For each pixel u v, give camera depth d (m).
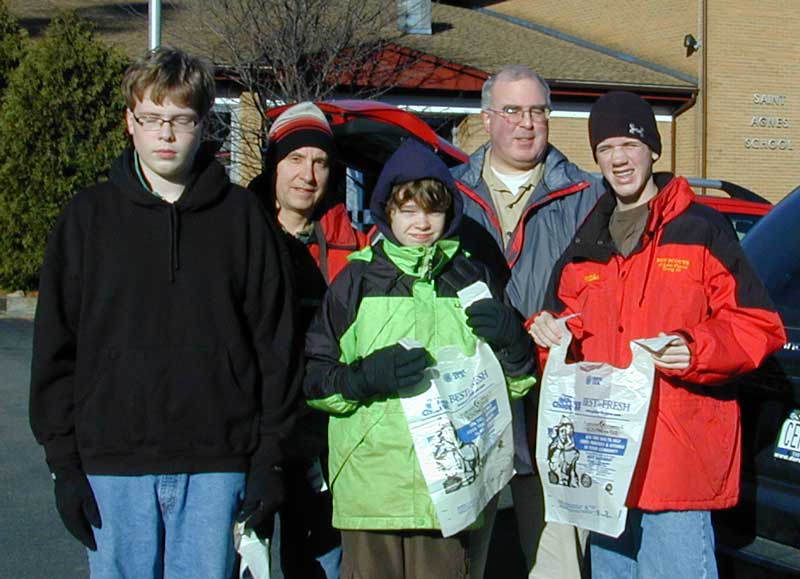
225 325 2.87
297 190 3.53
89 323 2.80
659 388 3.04
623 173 3.20
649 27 20.27
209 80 2.87
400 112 5.41
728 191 9.49
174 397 2.80
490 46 19.70
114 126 13.12
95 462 2.80
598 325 3.23
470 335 3.13
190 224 2.86
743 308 3.01
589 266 3.30
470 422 3.03
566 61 19.20
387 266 3.15
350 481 3.08
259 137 14.25
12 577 4.74
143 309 2.80
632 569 3.37
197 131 2.85
